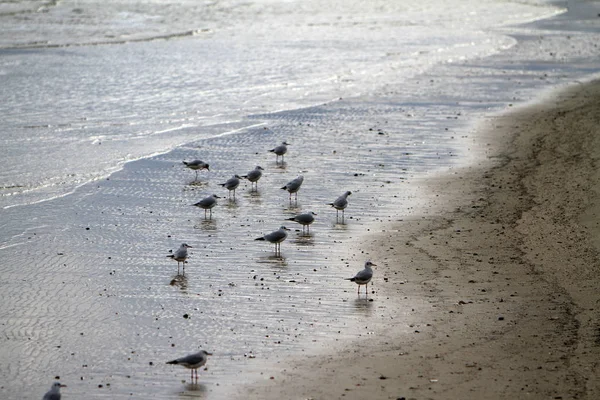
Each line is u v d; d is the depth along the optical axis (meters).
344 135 42.81
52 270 25.44
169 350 20.33
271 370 19.20
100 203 31.97
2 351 20.23
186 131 43.50
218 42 76.88
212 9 103.62
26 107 48.19
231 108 49.22
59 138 41.50
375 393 17.97
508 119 46.28
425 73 61.72
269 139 42.03
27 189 33.47
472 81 58.41
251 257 26.53
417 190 33.47
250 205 31.94
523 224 29.05
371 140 41.72
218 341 20.77
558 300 22.70
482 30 89.38
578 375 18.58
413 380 18.55
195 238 28.31
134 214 30.78
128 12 96.25
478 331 20.97
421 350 20.03
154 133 43.00
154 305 22.94
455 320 21.66
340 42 78.69
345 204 29.64
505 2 122.88
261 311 22.48
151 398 18.02
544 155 38.44
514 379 18.47
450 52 72.75
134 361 19.80
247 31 85.94
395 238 28.00
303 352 20.11
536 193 32.66
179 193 33.41
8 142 40.41
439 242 27.50
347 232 28.70
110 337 21.03
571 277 24.25
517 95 53.22
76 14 92.12
